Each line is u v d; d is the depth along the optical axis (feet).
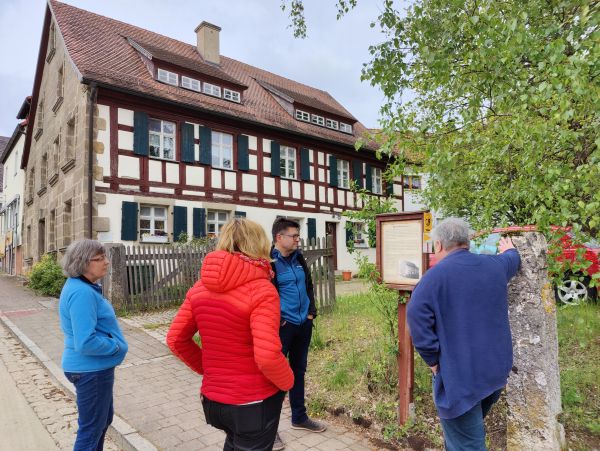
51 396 16.01
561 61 8.87
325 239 25.80
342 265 63.31
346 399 13.03
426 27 12.05
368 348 16.31
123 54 48.42
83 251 8.65
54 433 12.86
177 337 7.14
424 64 13.05
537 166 9.87
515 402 9.20
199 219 47.44
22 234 73.31
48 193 54.85
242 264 6.61
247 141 53.01
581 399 10.80
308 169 60.18
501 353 7.30
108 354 8.62
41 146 60.85
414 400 11.91
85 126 40.42
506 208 12.19
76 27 48.47
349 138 68.28
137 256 30.83
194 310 6.93
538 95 9.27
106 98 41.55
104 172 41.01
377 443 11.10
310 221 59.47
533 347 9.03
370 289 13.00
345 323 20.88
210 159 48.98
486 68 10.84
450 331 7.31
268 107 60.44
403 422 11.16
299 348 11.91
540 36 9.98
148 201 43.60
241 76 66.69
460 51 11.67
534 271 9.05
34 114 67.00
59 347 22.45
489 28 10.11
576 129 10.37
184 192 46.65
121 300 29.91
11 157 91.45
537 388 8.93
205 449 11.16
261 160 54.65
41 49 59.47
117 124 42.14
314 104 65.00
